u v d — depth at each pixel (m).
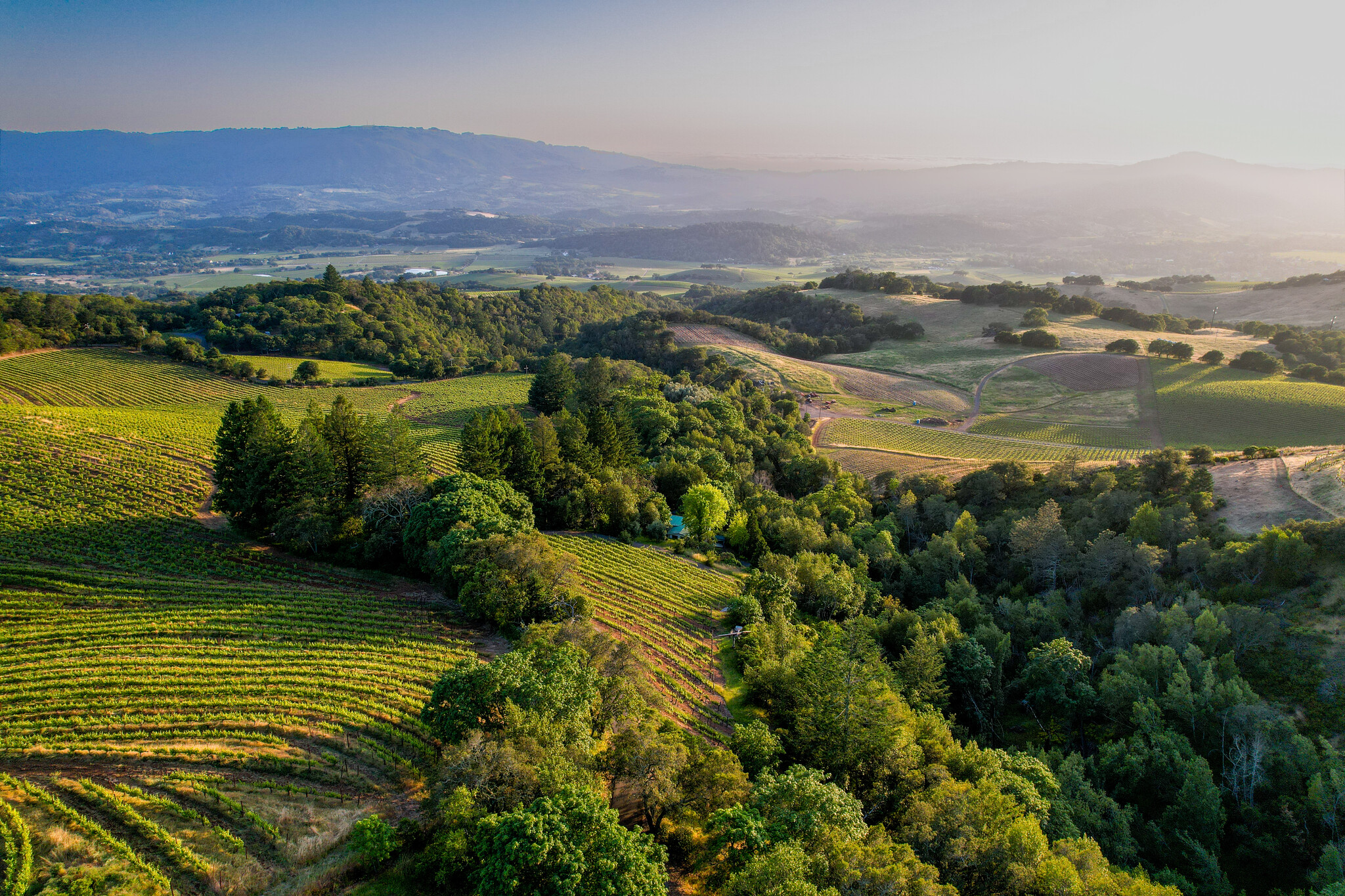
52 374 124.31
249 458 68.00
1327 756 48.72
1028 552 79.06
